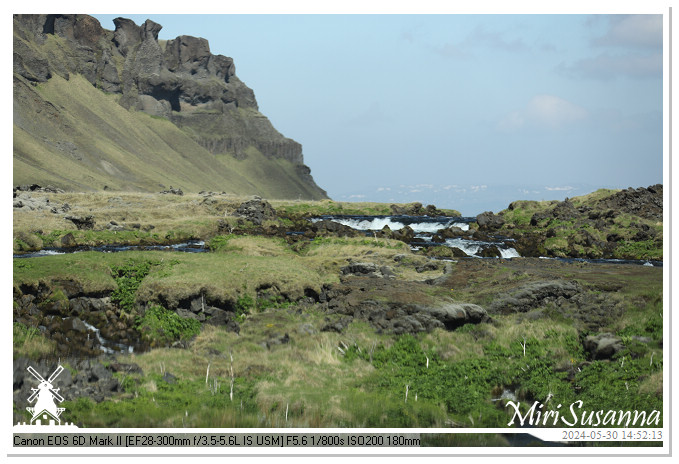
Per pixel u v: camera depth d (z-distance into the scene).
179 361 26.67
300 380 25.08
